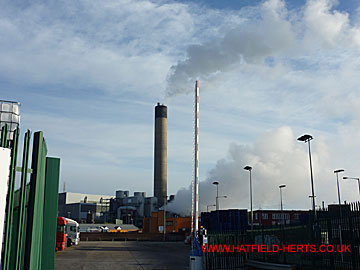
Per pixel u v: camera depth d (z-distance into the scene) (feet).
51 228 28.60
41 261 27.78
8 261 21.38
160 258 104.88
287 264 62.85
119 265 83.51
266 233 71.26
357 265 44.06
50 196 28.89
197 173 79.82
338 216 49.06
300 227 60.08
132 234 280.72
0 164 21.40
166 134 438.40
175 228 353.31
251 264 71.20
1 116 23.71
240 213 129.70
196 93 86.12
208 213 136.67
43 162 27.09
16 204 24.89
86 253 122.01
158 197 428.97
